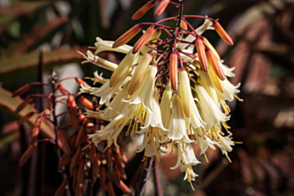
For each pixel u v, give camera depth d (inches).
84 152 17.1
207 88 15.8
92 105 17.5
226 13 34.7
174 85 14.9
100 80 16.9
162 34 26.7
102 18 38.3
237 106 48.0
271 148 49.1
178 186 26.8
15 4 36.5
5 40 43.7
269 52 46.8
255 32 63.1
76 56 26.4
